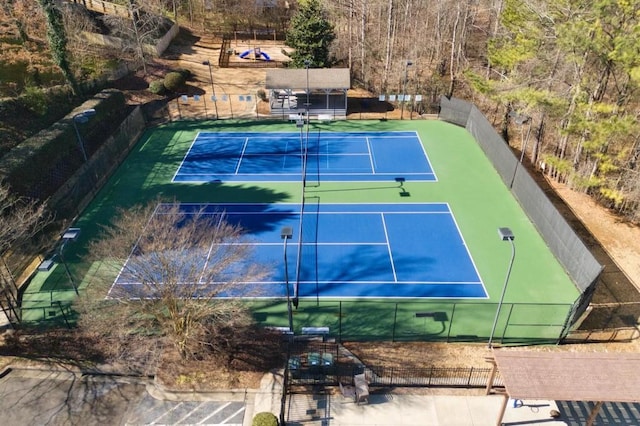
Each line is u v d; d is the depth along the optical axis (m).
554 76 30.81
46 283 22.92
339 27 56.06
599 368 15.00
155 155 36.31
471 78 35.72
